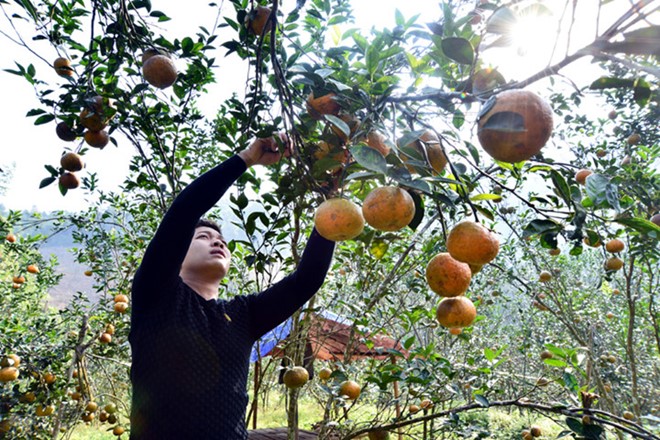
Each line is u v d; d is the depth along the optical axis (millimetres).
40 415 4660
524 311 8828
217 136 2486
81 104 2131
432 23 1354
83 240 6031
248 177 2422
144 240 5680
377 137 1378
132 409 1600
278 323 2025
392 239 1979
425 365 2686
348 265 4352
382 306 4598
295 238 2471
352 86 1577
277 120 1875
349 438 2834
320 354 4570
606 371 6594
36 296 6902
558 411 1987
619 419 1829
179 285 1746
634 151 4453
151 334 1590
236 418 1634
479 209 1322
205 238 2016
